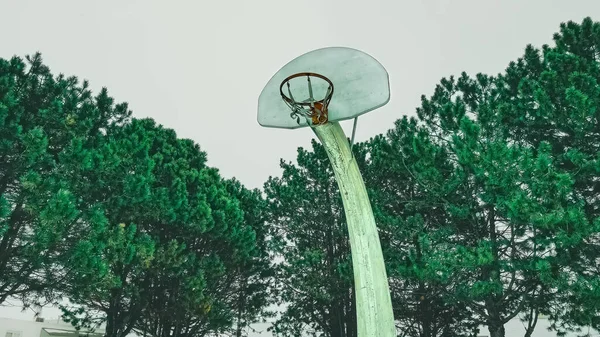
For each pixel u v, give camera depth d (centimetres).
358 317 451
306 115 552
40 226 1121
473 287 1173
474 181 1355
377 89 541
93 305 1545
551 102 1162
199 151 2025
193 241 1783
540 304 1302
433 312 1658
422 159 1336
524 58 1500
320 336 2039
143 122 1850
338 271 1712
